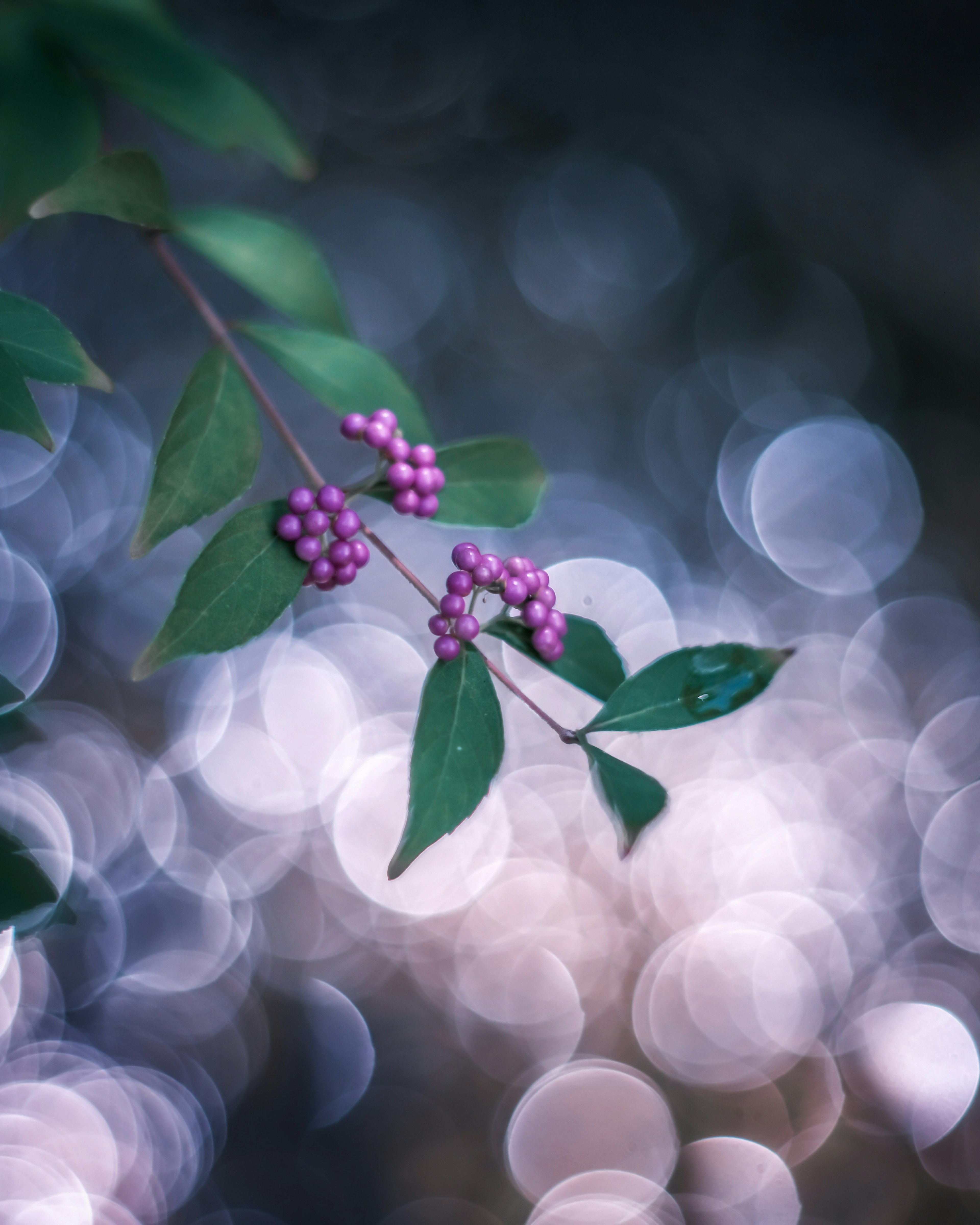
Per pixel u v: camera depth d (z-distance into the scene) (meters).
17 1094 0.79
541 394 1.15
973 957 0.95
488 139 1.13
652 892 0.96
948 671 1.10
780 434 1.16
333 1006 0.87
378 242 1.11
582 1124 0.84
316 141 1.09
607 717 0.43
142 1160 0.78
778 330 1.18
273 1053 0.85
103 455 0.96
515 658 0.96
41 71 0.47
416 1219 0.80
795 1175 0.82
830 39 1.13
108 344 0.99
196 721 0.94
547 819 0.95
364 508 1.02
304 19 1.05
